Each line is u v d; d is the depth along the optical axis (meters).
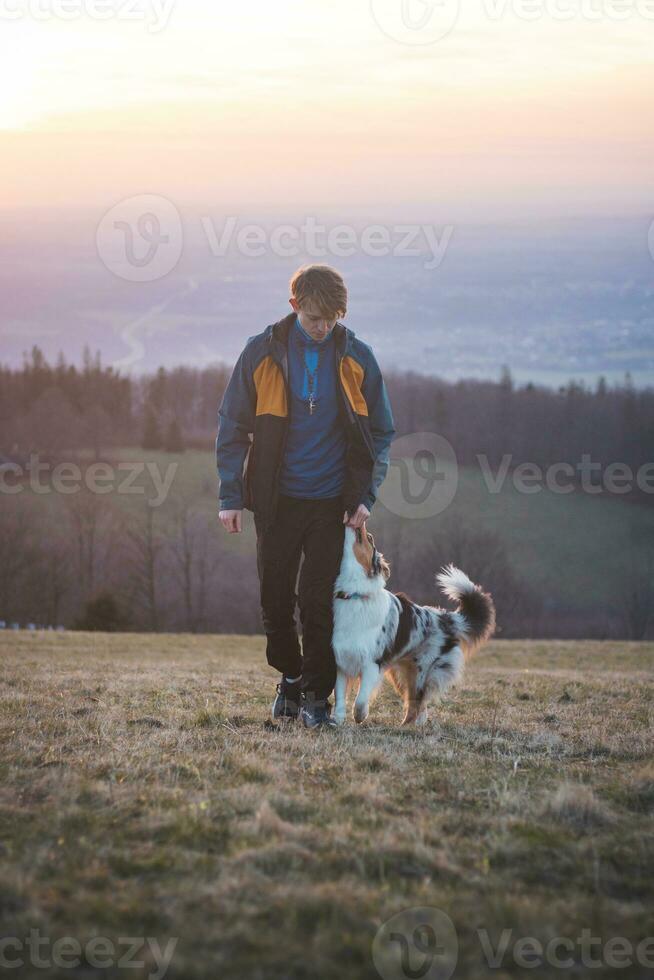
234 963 3.37
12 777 5.55
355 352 7.14
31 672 12.91
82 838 4.50
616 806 5.36
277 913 3.77
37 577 62.41
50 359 75.00
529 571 64.19
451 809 5.19
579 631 61.31
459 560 63.44
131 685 10.39
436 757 6.41
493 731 7.57
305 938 3.57
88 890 3.94
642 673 15.81
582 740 7.21
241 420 7.24
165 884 4.02
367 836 4.65
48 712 7.93
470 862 4.43
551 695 10.40
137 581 63.03
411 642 8.17
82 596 61.97
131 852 4.37
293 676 7.79
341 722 7.63
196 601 62.19
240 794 5.23
